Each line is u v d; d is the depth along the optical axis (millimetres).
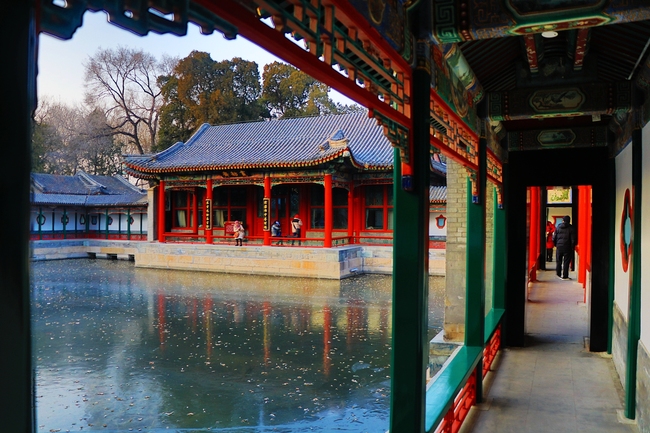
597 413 6668
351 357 13297
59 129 60156
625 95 6809
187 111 60625
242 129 39594
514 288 10195
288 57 2490
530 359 9234
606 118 9289
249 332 16078
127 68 63062
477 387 7074
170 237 35781
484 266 7430
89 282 26875
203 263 31484
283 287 24984
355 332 15984
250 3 2141
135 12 1565
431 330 15969
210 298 22141
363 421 9367
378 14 3451
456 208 10992
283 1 2486
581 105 7023
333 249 28141
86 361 13078
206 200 32812
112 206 41688
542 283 18406
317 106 62125
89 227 43531
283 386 11180
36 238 40281
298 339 15172
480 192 7438
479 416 6594
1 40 1121
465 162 6754
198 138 38906
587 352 9633
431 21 4309
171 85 60938
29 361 1166
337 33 2947
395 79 4027
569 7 4066
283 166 29906
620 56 6266
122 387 11195
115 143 65250
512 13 4168
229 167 31031
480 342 7301
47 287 25219
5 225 1128
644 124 6273
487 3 4223
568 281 18844
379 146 33625
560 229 19562
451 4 4281
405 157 4242
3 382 1133
